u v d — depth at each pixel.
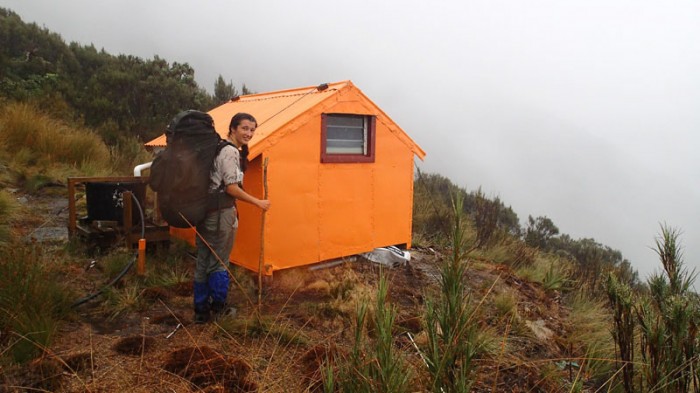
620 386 3.26
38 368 2.58
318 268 5.02
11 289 3.03
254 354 3.08
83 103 11.34
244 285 4.42
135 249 4.77
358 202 5.28
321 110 4.77
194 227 3.27
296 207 4.67
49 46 12.86
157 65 13.51
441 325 2.09
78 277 4.08
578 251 11.30
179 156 3.11
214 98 14.48
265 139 4.32
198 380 2.66
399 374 2.06
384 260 5.54
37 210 6.09
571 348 4.23
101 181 4.80
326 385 2.15
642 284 6.55
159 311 3.67
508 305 4.53
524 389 3.32
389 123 5.55
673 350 2.60
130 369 2.74
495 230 7.73
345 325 3.68
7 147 7.64
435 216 7.91
